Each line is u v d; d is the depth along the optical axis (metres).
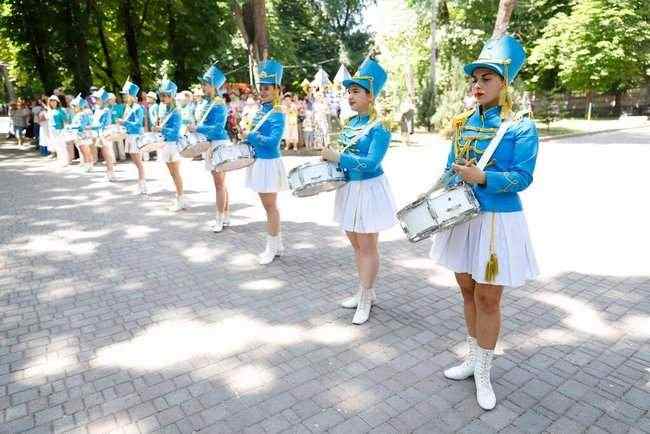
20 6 18.47
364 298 4.34
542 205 8.20
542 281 5.12
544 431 2.92
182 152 6.86
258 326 4.30
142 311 4.63
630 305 4.54
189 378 3.53
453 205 2.89
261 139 5.48
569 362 3.63
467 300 3.29
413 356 3.77
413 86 23.81
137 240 6.83
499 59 2.72
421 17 25.27
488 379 3.18
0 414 3.17
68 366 3.71
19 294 5.06
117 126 11.13
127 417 3.12
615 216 7.48
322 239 6.77
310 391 3.35
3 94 33.94
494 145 2.79
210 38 21.28
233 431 2.97
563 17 27.78
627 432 2.90
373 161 3.92
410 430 2.95
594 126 24.94
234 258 6.06
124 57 22.81
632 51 27.16
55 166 13.67
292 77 36.78
